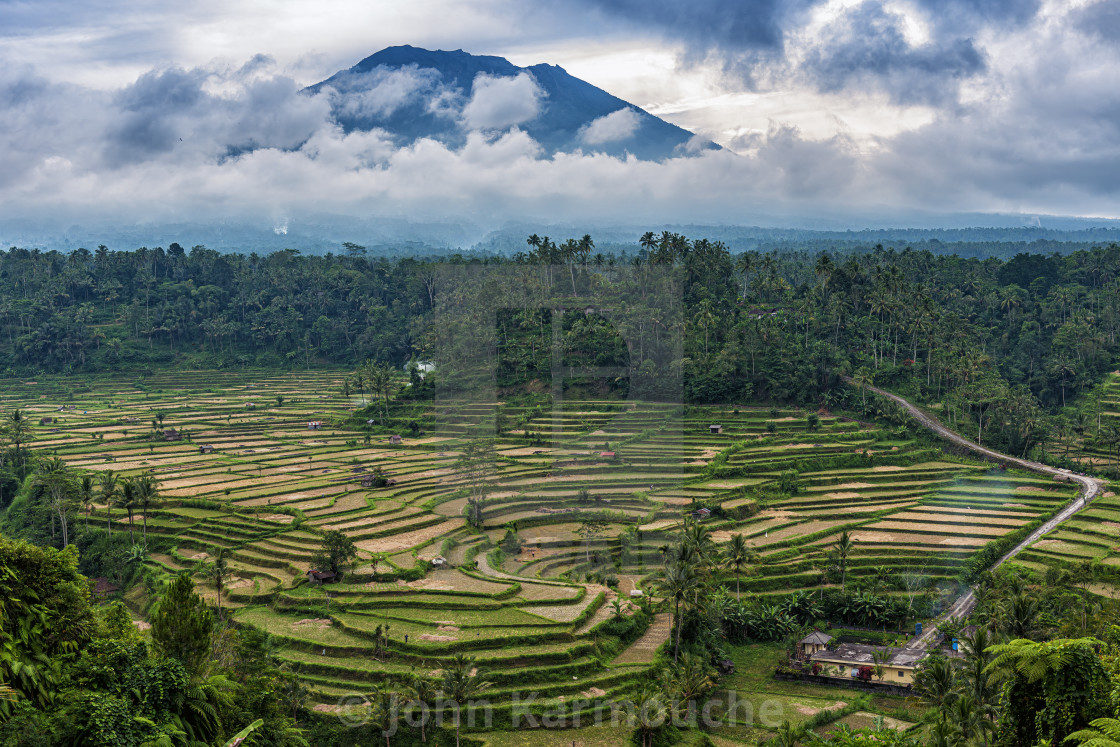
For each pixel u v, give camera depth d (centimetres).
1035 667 2502
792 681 6706
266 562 8438
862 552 9188
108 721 2598
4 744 2428
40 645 2891
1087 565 8194
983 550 9075
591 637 6053
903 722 5759
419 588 7250
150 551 9094
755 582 8525
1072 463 12269
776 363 14075
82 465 12656
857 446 12406
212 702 2992
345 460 13162
